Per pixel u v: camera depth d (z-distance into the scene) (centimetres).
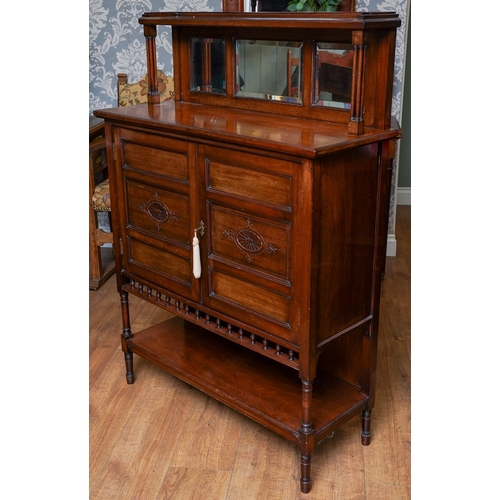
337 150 155
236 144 170
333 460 194
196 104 227
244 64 209
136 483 185
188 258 200
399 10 305
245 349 231
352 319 184
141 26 323
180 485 184
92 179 300
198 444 202
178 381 238
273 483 185
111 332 273
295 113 198
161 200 203
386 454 197
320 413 189
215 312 197
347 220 170
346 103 184
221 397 203
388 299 305
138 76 332
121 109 217
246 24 181
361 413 200
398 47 312
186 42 225
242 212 176
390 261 353
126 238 223
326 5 286
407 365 246
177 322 252
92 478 187
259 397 199
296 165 156
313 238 159
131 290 228
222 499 178
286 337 175
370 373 196
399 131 176
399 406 221
